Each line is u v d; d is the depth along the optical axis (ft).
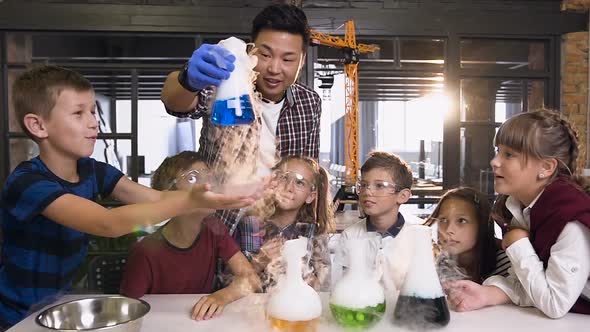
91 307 3.25
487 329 3.20
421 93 24.49
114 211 3.13
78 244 4.02
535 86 12.00
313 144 5.63
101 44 11.00
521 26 11.55
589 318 3.43
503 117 12.02
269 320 3.05
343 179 16.28
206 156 4.44
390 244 3.58
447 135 11.75
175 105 4.20
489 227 4.56
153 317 3.40
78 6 10.61
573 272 3.39
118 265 5.11
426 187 12.71
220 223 4.55
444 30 11.44
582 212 3.46
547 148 3.69
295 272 2.98
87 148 3.78
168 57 11.10
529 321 3.36
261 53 4.60
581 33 11.58
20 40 10.84
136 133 11.14
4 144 10.72
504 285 3.74
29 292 3.80
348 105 15.52
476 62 11.84
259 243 4.59
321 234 4.36
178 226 4.38
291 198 4.77
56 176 3.78
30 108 3.67
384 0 11.31
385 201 5.08
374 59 12.60
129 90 11.18
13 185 3.48
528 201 3.91
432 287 3.14
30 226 3.76
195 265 4.37
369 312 3.02
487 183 11.87
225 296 3.63
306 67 11.46
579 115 11.68
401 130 31.71
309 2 11.21
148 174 11.64
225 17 10.91
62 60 10.92
